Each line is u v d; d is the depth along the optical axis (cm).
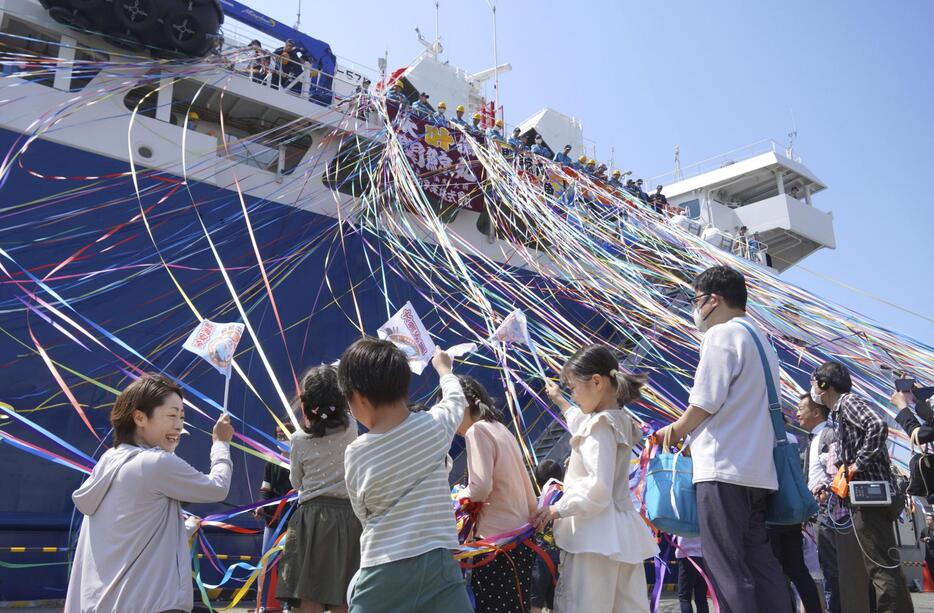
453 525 252
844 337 875
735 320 344
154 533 278
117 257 766
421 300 947
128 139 798
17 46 848
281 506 464
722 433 320
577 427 371
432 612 234
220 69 923
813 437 565
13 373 666
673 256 1023
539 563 512
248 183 901
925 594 925
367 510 249
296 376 831
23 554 620
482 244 1068
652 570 895
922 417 466
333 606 335
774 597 309
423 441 253
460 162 1043
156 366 742
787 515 319
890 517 418
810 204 2064
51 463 659
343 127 999
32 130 761
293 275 876
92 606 265
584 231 1036
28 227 725
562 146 1655
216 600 676
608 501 309
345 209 960
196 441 736
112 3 826
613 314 985
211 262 827
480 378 923
